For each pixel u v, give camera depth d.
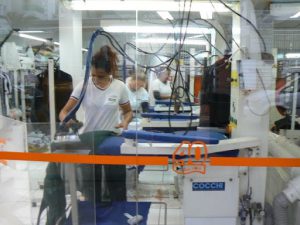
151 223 1.94
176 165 1.71
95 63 2.11
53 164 1.93
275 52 1.77
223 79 1.93
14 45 2.25
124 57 2.17
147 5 2.09
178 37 2.09
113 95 2.08
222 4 1.87
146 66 2.17
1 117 2.00
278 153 1.75
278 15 1.77
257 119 1.78
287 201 1.75
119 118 2.10
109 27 2.20
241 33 1.79
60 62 2.33
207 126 1.96
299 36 1.76
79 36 2.34
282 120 1.78
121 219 1.99
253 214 1.79
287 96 1.76
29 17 2.35
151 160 1.73
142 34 2.15
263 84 1.76
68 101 2.11
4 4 2.26
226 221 1.75
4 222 2.03
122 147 1.75
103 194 2.06
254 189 1.81
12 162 1.99
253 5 1.77
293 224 1.80
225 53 1.92
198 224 1.76
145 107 2.14
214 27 1.95
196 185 1.71
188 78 2.06
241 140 1.72
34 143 1.93
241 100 1.77
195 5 1.96
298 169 1.74
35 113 2.09
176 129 2.00
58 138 1.94
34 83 2.20
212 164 1.69
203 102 1.98
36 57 2.32
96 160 1.78
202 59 2.02
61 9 2.40
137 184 2.09
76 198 1.97
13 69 2.17
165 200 2.07
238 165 1.70
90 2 2.23
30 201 2.07
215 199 1.73
